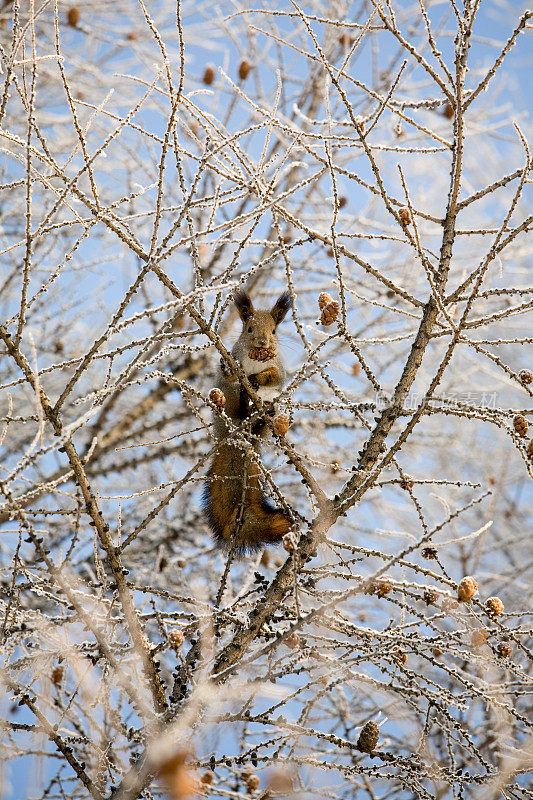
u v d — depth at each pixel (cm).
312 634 799
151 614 755
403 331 1290
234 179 813
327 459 1274
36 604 1079
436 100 852
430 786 934
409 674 748
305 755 738
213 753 721
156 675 734
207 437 1356
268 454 1188
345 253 814
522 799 890
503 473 1295
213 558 1132
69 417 1366
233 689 709
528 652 739
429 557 754
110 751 789
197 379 1437
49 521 1149
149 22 709
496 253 737
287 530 884
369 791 900
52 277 696
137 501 1353
